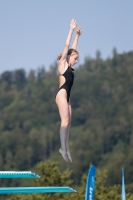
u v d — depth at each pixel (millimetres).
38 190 26547
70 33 28688
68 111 28172
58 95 28219
